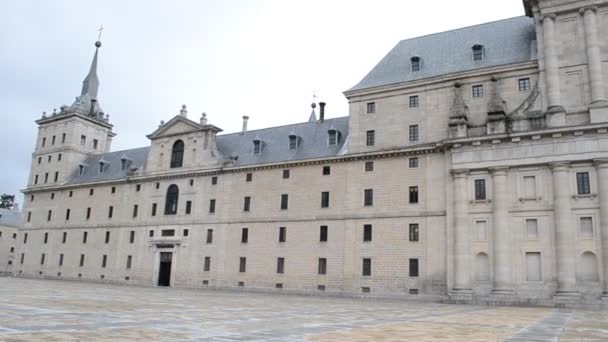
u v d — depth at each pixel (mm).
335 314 25297
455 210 45656
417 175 49594
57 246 79938
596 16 43438
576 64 43375
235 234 60688
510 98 46625
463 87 49219
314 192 55906
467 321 22750
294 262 55156
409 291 47219
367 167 52969
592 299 38562
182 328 15852
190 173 66375
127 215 72125
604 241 38906
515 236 42875
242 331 15578
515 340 15133
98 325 15766
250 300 37500
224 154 67188
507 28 52531
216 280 60625
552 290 40469
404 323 20766
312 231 54812
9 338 12039
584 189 40875
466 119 47594
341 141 58062
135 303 28266
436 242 46875
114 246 72188
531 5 47031
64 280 73938
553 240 41250
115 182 74312
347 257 51625
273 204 58688
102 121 90000
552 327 20188
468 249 44469
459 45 53906
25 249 84438
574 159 41250
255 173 61250
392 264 48812
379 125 53281
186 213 65938
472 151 45938
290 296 48969
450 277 45000
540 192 42500
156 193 69875
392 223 49812
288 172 58625
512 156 43969
